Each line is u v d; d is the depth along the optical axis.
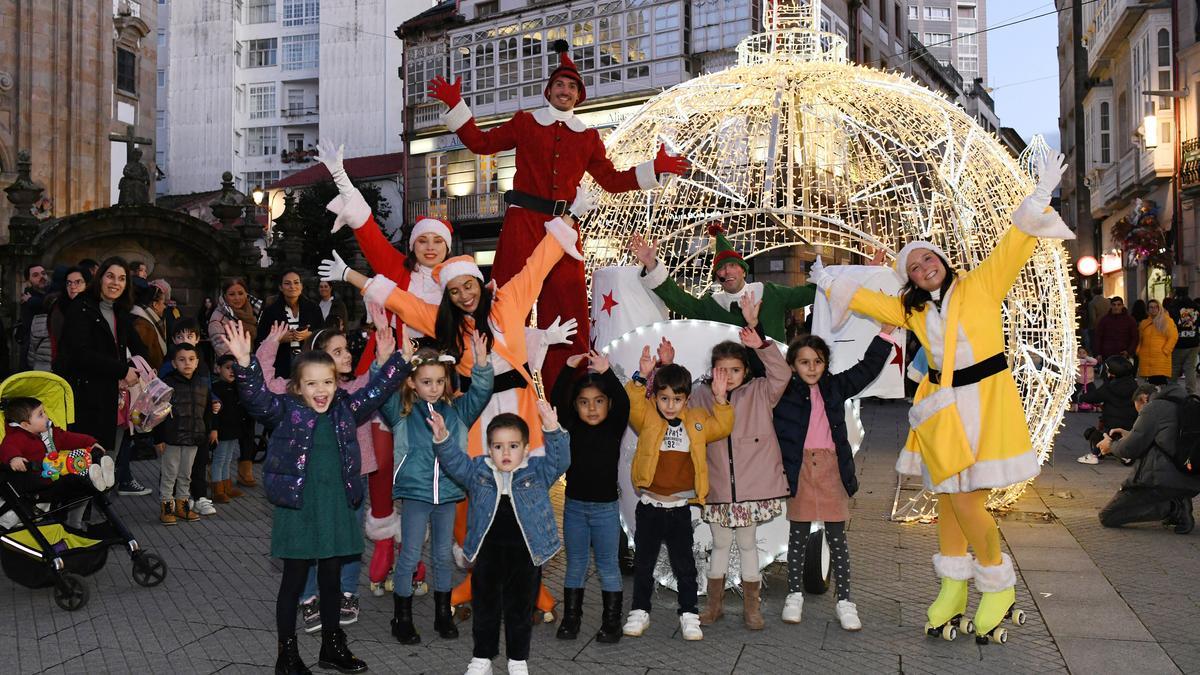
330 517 3.91
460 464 3.87
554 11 25.41
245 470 8.46
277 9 52.69
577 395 4.36
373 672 3.99
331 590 4.00
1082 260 23.44
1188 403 6.46
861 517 6.88
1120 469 9.04
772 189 6.84
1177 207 22.50
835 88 6.74
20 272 13.21
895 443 10.69
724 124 6.90
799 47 7.57
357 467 4.00
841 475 4.56
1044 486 8.16
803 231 7.35
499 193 27.31
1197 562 5.73
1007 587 4.27
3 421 5.07
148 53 29.31
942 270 4.36
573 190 5.46
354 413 4.04
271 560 5.83
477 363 4.14
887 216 7.52
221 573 5.53
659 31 23.34
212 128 52.91
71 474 5.05
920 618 4.68
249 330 8.64
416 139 29.00
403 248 29.05
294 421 3.89
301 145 52.47
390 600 5.08
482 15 27.81
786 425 4.55
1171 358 13.06
